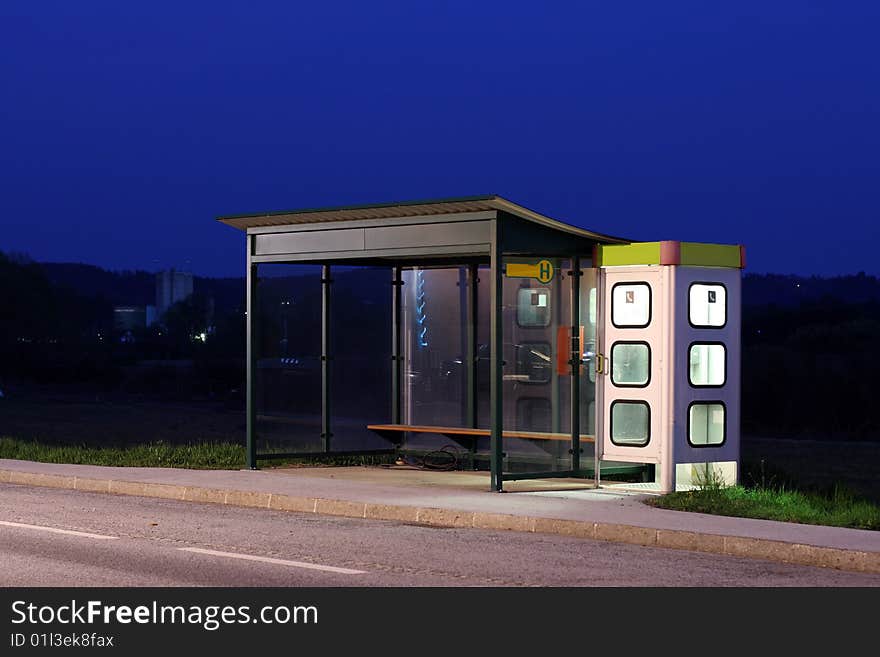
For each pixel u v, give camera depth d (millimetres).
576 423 15594
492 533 11992
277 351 19250
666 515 12219
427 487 14969
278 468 17734
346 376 20438
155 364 71625
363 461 18641
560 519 11945
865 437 34625
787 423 37875
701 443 14781
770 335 70562
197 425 34875
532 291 16391
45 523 12648
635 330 14789
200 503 14602
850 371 38344
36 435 30047
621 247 14875
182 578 9352
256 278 17297
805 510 12562
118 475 16344
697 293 14734
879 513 12227
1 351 72250
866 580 9484
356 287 20000
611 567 9961
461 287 18000
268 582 9188
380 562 10133
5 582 9188
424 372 18422
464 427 17875
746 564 10203
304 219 16344
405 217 15375
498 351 14516
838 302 75625
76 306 115125
